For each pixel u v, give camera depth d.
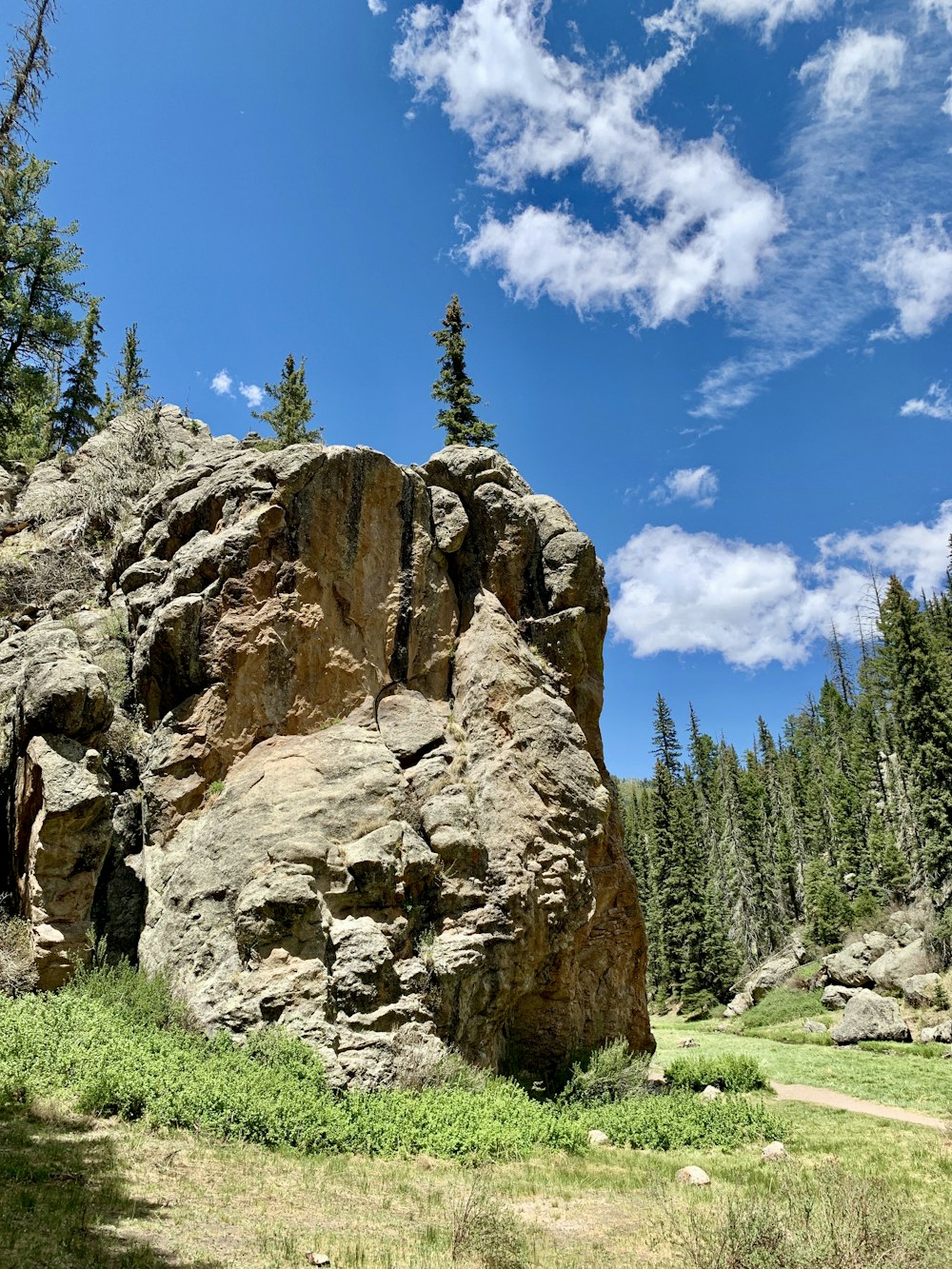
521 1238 10.06
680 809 65.00
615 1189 12.94
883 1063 30.06
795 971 56.81
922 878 51.28
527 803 20.56
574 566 24.95
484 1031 18.28
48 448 41.78
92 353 45.06
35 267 31.89
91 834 17.20
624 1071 20.12
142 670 20.55
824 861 69.94
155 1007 15.62
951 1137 18.44
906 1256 8.85
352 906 17.34
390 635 22.20
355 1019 15.72
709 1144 17.47
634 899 24.52
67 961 16.19
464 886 18.73
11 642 21.53
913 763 47.53
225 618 20.05
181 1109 12.30
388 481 22.97
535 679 23.11
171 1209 9.36
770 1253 8.79
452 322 41.38
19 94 22.88
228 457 23.61
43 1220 8.22
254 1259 8.35
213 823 18.23
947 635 60.88
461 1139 14.03
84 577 25.50
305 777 18.86
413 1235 9.83
